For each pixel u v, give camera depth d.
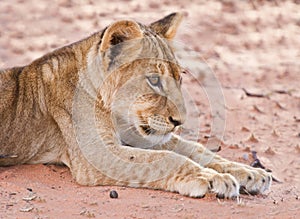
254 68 22.02
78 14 26.03
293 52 24.28
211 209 10.31
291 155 14.19
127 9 27.22
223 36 24.91
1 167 11.86
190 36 24.12
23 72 12.06
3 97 11.77
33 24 24.55
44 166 11.88
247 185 11.27
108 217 9.87
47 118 11.80
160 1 28.45
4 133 11.75
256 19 27.30
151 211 10.14
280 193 11.64
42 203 10.29
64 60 11.85
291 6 29.17
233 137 15.31
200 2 28.67
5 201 10.26
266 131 16.00
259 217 10.13
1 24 24.34
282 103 18.53
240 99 18.47
